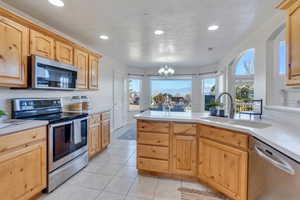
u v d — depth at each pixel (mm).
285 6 1601
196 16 2307
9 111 2145
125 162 2955
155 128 2412
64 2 1963
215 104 2600
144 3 1975
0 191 1494
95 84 3689
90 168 2717
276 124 1932
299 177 1000
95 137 3162
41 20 2445
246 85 4129
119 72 5734
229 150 1838
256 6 2043
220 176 1950
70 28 2762
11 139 1581
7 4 2010
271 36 2447
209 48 3916
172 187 2184
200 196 1997
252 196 1596
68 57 2801
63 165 2258
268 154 1319
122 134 4883
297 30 1485
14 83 1905
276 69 2574
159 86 6973
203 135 2184
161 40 3348
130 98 6828
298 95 2572
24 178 1713
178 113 2816
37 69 2123
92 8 2094
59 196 1967
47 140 2016
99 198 1943
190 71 6625
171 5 2016
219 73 5266
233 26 2650
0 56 1747
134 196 1989
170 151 2363
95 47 3896
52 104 2791
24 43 2021
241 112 2611
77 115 2566
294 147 1111
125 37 3180
